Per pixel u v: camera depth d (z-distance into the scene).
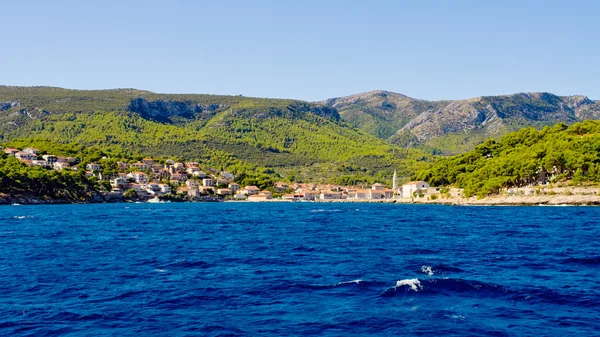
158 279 52.97
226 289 47.91
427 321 37.22
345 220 146.38
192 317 38.88
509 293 44.69
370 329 35.66
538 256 66.75
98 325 37.16
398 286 46.62
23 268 60.03
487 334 34.47
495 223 124.75
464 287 46.34
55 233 104.56
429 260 64.06
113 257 68.94
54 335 35.16
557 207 197.62
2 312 40.56
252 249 77.19
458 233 100.38
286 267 59.69
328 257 67.69
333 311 40.03
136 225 127.56
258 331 35.47
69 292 47.19
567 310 39.81
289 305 42.03
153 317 38.97
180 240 91.06
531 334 34.38
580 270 56.19
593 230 102.38
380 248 77.00
